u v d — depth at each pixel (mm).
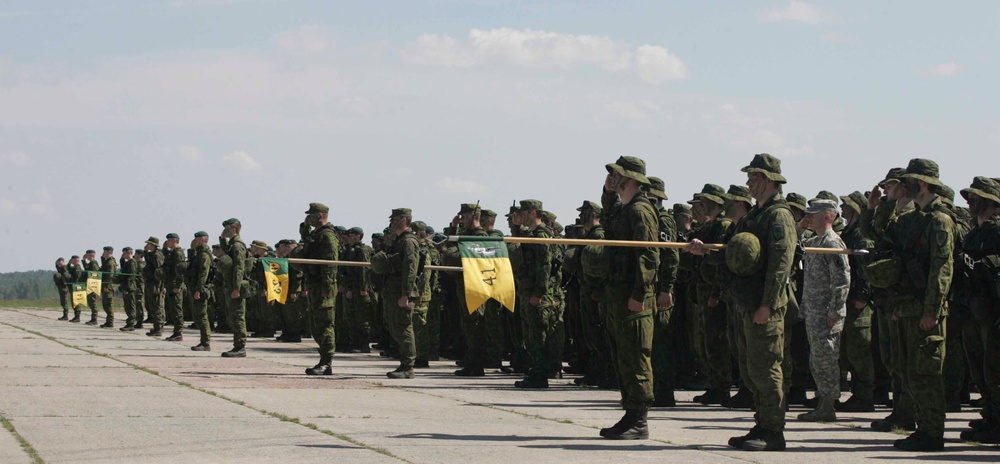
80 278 35906
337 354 23234
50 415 11156
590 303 15570
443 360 22562
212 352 22234
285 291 18344
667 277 11203
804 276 12219
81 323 36062
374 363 20359
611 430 10000
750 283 9266
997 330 10047
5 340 24203
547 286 15461
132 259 31891
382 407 12586
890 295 9883
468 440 9828
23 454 8727
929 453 9492
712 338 13562
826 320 11953
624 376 9953
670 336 13484
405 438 9891
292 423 10875
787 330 12492
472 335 17828
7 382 14445
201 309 22438
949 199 10477
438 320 22156
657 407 13383
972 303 9891
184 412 11609
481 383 16344
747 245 9109
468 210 18516
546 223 19922
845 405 13133
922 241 9625
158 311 28750
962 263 9969
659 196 10945
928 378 9648
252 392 13898
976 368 10523
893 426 10945
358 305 23688
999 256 9906
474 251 9922
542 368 15648
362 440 9734
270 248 27547
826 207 12008
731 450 9422
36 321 36438
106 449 9047
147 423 10680
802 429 11195
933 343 9633
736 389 15805
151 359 19359
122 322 37469
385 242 22766
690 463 8656
